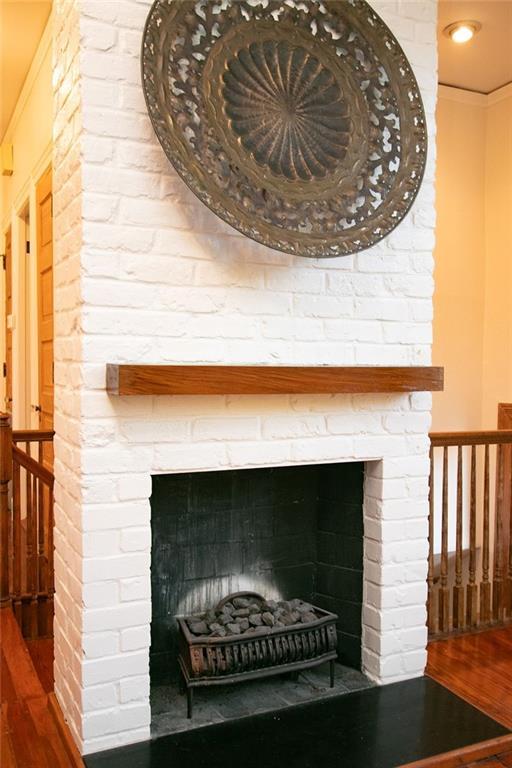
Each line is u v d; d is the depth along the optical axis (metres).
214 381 1.87
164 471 1.94
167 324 1.93
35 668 2.54
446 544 2.90
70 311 1.96
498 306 4.11
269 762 1.85
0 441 2.84
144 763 1.82
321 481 2.54
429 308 2.37
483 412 4.21
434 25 2.33
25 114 4.21
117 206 1.85
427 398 2.38
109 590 1.87
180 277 1.94
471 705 2.19
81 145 1.80
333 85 2.08
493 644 2.81
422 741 1.97
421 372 2.23
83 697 1.85
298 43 2.04
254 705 2.17
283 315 2.11
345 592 2.46
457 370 4.13
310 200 2.00
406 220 2.32
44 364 3.75
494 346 4.14
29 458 2.93
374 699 2.21
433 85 2.34
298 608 2.38
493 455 4.17
